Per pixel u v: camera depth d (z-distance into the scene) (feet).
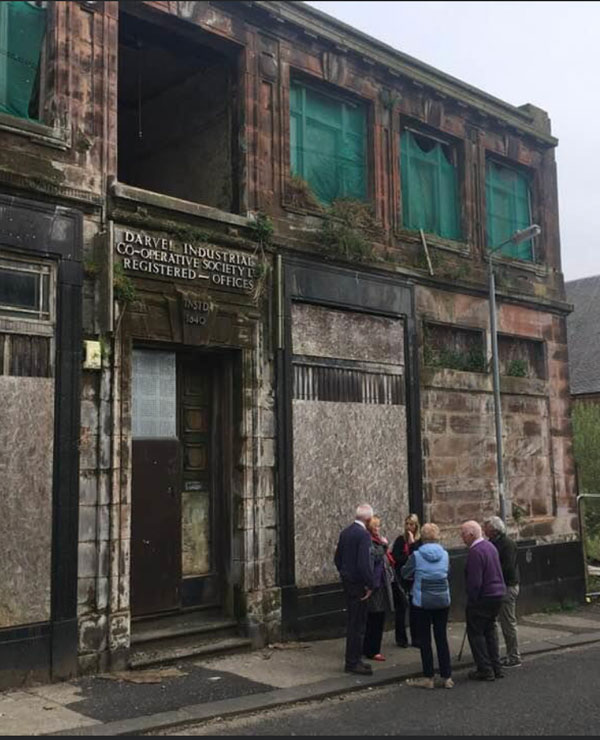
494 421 43.93
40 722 22.12
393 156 40.96
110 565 27.99
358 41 39.37
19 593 25.85
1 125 26.99
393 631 36.06
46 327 27.48
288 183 35.78
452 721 22.74
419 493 38.91
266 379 33.71
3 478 25.90
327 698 25.49
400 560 32.55
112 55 30.40
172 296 30.91
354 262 37.70
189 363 33.35
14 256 27.12
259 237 34.04
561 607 45.47
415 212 42.73
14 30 28.60
